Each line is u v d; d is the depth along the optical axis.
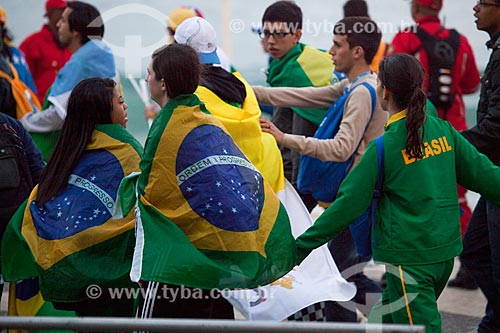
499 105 17.00
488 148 17.27
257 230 13.64
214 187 13.40
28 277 15.60
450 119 23.48
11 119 16.27
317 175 17.92
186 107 13.62
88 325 11.42
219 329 11.39
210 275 13.12
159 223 13.42
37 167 16.47
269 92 19.03
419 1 23.42
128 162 14.93
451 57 23.16
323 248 15.83
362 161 14.18
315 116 19.56
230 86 15.70
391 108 14.49
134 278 13.20
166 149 13.47
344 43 17.67
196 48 15.74
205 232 13.43
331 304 16.45
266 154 16.20
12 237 15.29
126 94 31.41
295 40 20.34
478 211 17.52
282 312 14.93
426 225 14.10
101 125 15.05
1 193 15.80
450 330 18.81
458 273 21.70
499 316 17.59
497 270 16.73
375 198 14.45
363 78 17.58
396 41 23.33
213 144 13.57
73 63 21.23
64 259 14.38
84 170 14.86
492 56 17.31
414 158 14.12
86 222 14.52
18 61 25.80
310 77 19.97
